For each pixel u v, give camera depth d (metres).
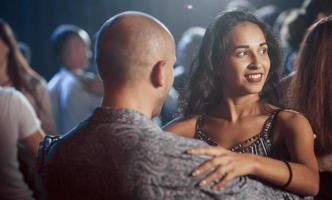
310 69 2.58
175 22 6.22
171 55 1.94
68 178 1.89
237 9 2.31
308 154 2.12
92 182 1.85
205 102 2.34
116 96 1.92
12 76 3.67
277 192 1.99
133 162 1.83
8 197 2.98
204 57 2.30
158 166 1.83
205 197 1.83
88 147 1.88
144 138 1.86
